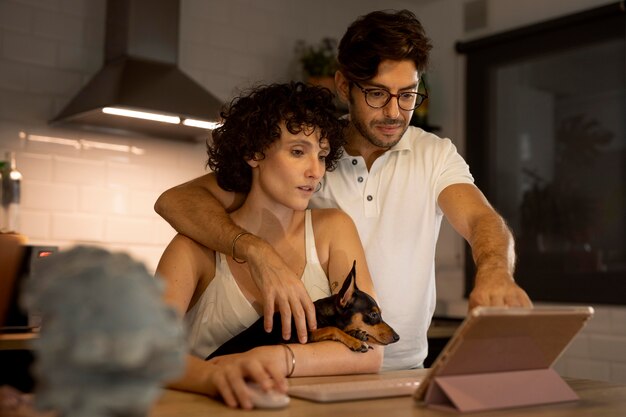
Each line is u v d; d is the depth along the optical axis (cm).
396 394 107
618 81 333
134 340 61
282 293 126
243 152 141
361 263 149
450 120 401
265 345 130
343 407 97
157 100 284
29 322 235
